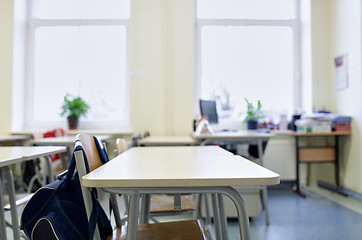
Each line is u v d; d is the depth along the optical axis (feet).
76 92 13.12
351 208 9.05
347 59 10.94
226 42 13.17
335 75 11.74
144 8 12.21
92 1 13.10
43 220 2.72
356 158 10.43
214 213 4.26
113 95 13.07
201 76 13.07
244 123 12.76
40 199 2.86
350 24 10.74
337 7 11.62
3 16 12.21
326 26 12.31
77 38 13.16
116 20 12.96
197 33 13.03
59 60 13.19
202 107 8.98
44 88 13.19
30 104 13.03
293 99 13.17
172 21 12.25
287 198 10.39
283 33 13.26
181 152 4.79
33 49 13.11
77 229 2.83
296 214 8.47
